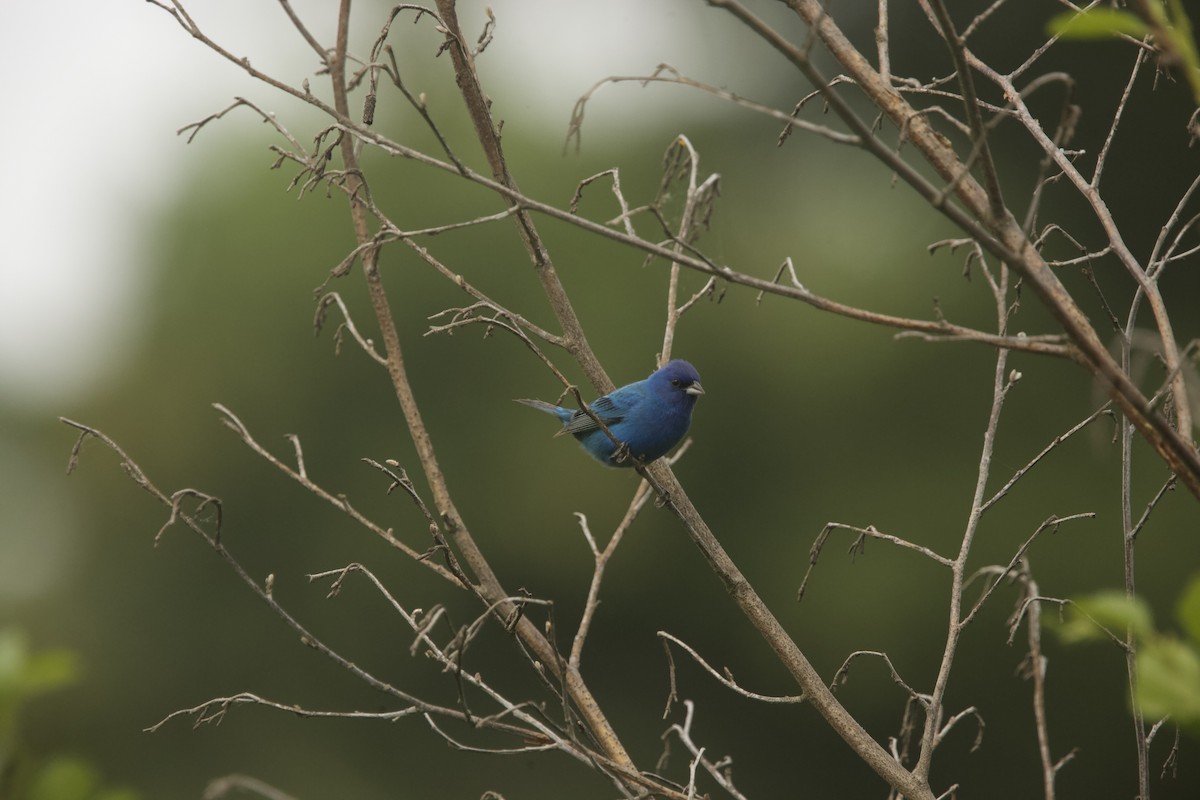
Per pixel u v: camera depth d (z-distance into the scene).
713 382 17.77
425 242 17.73
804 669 4.89
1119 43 16.59
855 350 17.44
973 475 16.84
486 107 5.84
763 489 17.70
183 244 18.61
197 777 16.92
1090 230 16.81
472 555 5.66
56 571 17.83
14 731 2.82
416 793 16.59
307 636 4.56
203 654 17.67
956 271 17.03
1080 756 14.84
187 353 18.42
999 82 4.41
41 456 18.16
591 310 17.45
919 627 16.33
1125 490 4.18
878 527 16.95
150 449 18.33
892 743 4.77
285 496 18.22
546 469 17.61
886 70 4.13
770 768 17.09
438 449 17.92
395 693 4.61
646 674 17.78
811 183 17.64
